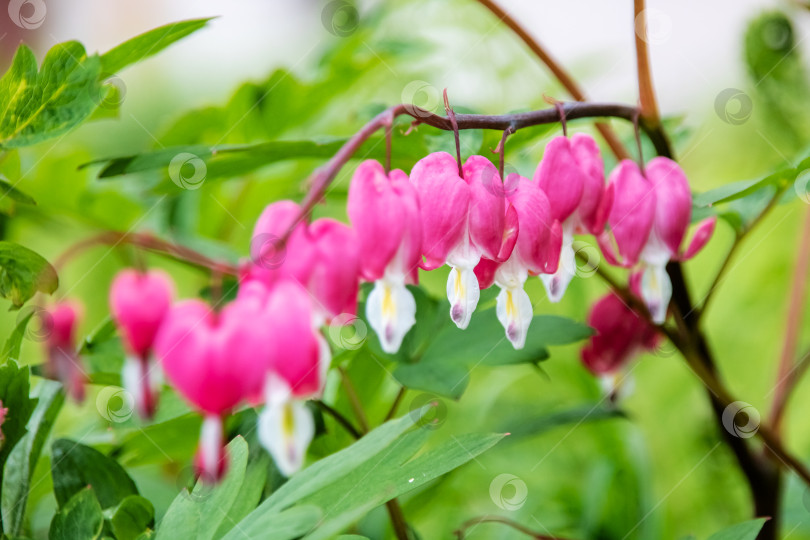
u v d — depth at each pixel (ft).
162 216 2.04
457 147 1.50
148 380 1.43
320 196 1.44
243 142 2.05
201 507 1.51
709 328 2.59
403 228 1.46
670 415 2.33
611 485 1.97
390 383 1.96
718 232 2.68
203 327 1.40
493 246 1.50
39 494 1.73
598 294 2.38
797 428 2.39
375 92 2.35
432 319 1.72
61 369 1.58
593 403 1.87
